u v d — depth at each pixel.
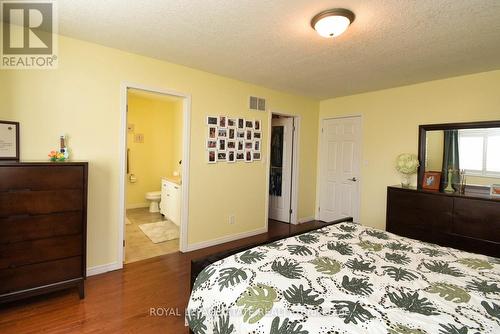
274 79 3.62
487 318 1.09
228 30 2.22
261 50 2.63
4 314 1.97
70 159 2.45
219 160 3.59
